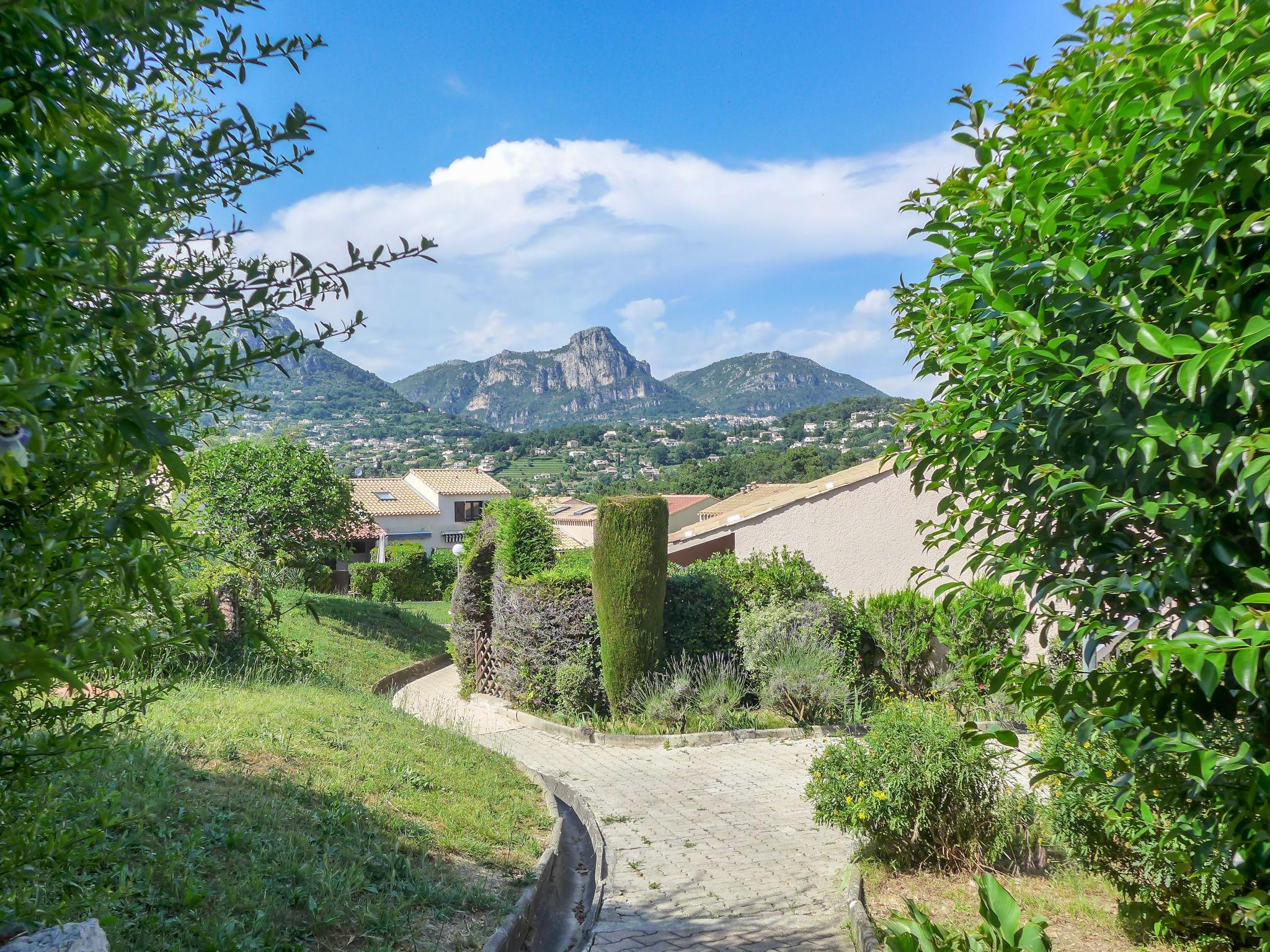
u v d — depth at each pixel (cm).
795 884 773
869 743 807
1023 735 1270
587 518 5912
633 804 1066
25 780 278
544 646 1653
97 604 210
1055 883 704
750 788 1143
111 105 189
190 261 247
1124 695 270
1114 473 266
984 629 1361
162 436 190
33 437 157
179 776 684
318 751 874
